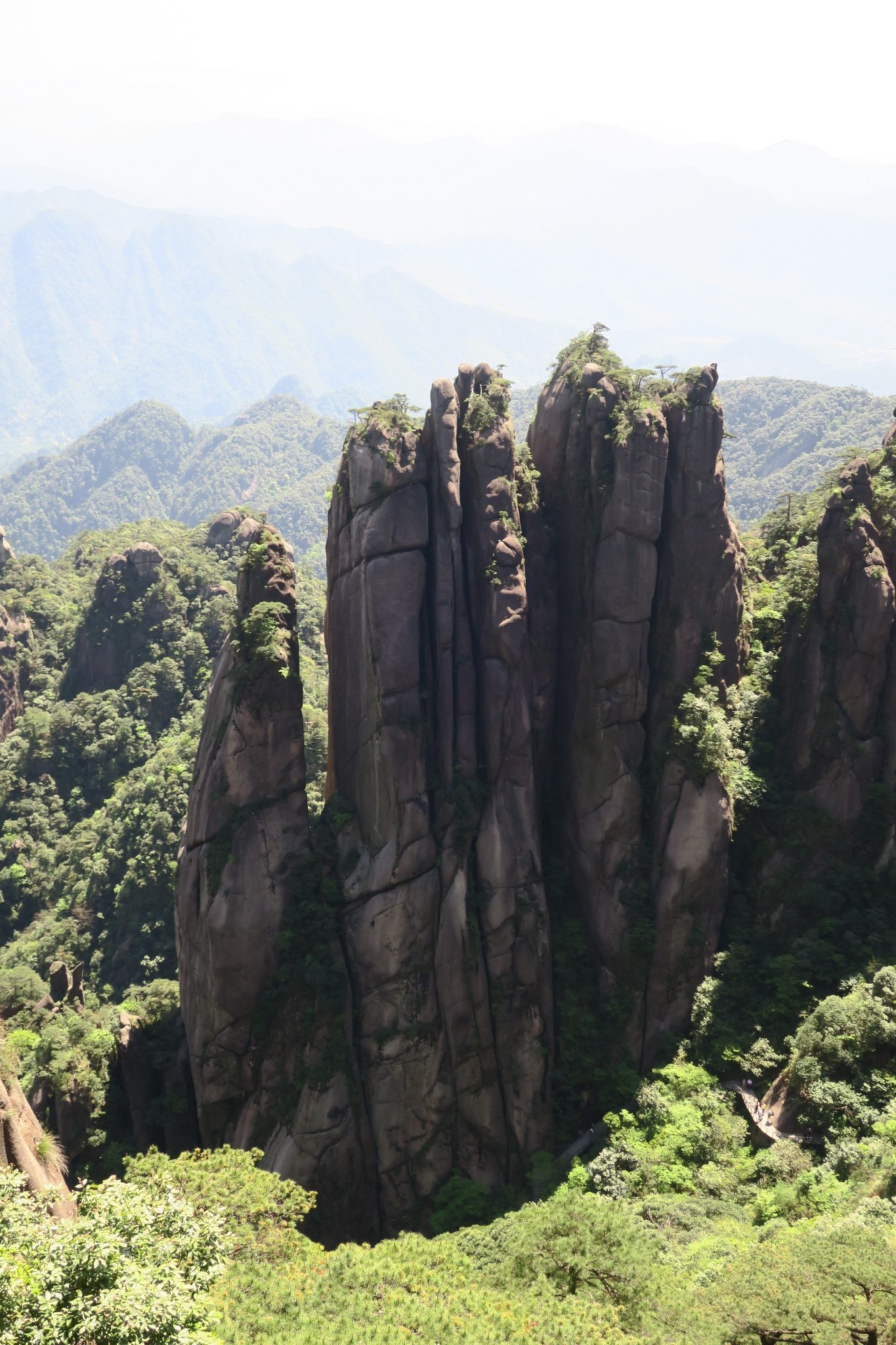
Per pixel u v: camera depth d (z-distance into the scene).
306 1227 43.94
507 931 48.97
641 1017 49.19
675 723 51.34
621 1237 30.06
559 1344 25.08
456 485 51.22
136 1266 19.80
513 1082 47.84
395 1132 46.44
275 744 50.28
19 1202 21.42
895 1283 25.08
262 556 52.78
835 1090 38.59
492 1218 44.16
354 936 48.62
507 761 50.47
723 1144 40.69
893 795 49.53
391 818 48.94
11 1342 17.86
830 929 47.88
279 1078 47.78
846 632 51.12
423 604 51.00
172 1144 50.16
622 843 51.03
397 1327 25.62
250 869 49.12
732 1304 26.20
